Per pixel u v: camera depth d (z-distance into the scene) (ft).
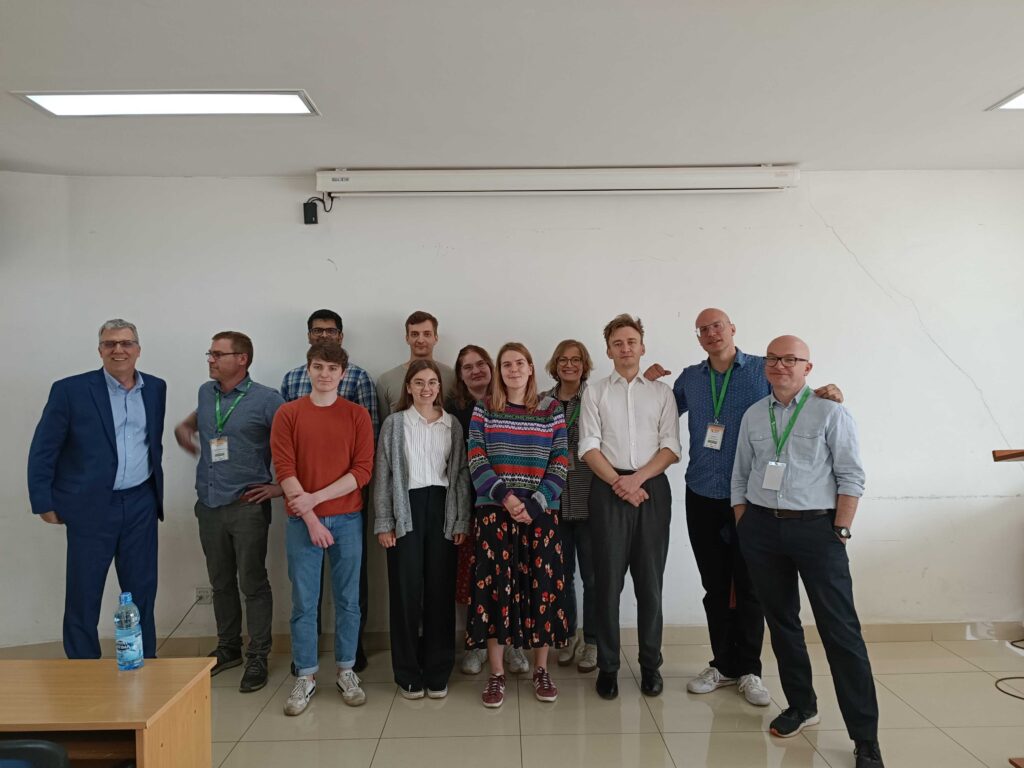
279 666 12.26
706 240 13.29
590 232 13.25
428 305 13.15
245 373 11.98
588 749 9.34
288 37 7.93
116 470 10.46
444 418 11.20
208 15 7.41
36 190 12.69
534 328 13.20
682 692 10.99
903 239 13.38
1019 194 13.43
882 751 9.20
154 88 9.23
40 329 12.66
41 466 10.07
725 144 11.78
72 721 6.01
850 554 13.26
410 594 10.80
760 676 11.19
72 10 7.27
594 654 11.93
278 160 12.21
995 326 13.39
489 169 12.73
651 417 10.71
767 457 9.26
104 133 10.82
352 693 10.69
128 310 12.93
